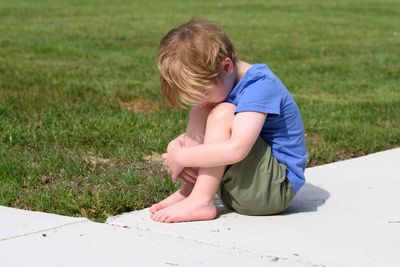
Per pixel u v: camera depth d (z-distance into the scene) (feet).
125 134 21.85
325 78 36.22
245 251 12.57
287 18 69.00
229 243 12.93
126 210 15.37
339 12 75.66
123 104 27.84
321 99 29.89
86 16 68.03
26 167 17.94
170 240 13.10
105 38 51.47
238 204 14.32
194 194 14.20
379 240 13.19
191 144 14.32
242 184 14.07
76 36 52.29
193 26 13.74
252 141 13.53
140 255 12.38
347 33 57.93
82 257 12.30
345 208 15.15
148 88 30.99
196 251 12.57
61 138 21.34
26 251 12.58
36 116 24.41
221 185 14.42
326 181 17.46
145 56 42.93
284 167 14.26
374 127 24.13
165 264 11.98
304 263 12.06
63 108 25.85
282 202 14.34
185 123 23.75
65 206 15.29
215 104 14.16
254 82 13.79
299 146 14.56
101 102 27.43
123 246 12.81
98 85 31.55
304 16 71.05
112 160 19.31
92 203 15.29
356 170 18.61
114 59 41.52
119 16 68.23
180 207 14.11
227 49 13.69
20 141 20.95
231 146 13.47
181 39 13.51
